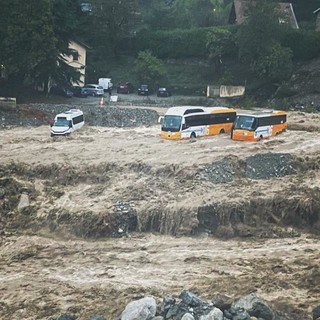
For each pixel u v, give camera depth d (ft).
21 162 523.29
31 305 309.63
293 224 430.61
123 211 431.02
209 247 398.62
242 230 418.72
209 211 426.92
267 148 549.13
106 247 402.11
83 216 429.38
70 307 301.84
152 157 523.70
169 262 370.32
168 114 612.70
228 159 500.33
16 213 450.71
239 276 339.98
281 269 349.41
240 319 245.04
